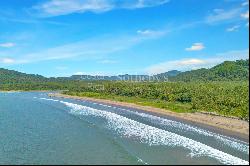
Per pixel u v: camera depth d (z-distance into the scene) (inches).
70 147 2755.9
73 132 3432.6
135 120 4190.5
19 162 2337.6
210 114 4249.5
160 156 2401.6
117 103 6505.9
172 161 2269.9
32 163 2309.3
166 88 6786.4
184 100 5836.6
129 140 2955.2
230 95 4768.7
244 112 3732.8
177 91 6314.0
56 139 3097.9
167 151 2532.0
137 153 2498.8
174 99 6033.5
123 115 4734.3
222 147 2598.4
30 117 4790.8
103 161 2317.9
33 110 5762.8
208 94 5206.7
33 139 3122.5
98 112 5226.4
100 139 3031.5
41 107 6289.4
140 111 5152.6
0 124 4097.0
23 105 6752.0
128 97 7608.3
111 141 2923.2
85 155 2488.9
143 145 2748.5
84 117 4618.6
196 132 3240.7
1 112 5482.3
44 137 3208.7
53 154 2539.4
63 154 2534.5
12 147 2792.8
